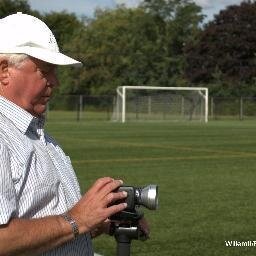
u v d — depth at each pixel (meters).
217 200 12.26
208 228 9.61
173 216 10.52
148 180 15.37
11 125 3.16
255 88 72.69
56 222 2.93
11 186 2.92
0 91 3.22
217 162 19.92
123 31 86.62
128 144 27.61
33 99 3.24
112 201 3.02
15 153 3.05
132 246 8.40
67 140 30.08
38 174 3.12
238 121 56.84
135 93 58.78
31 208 3.06
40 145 3.28
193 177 15.97
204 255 8.02
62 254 3.21
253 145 27.34
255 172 17.20
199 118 57.88
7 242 2.81
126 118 57.00
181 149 24.92
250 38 81.31
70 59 3.22
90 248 3.44
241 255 8.05
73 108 65.25
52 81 3.29
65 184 3.33
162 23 87.19
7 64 3.18
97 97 61.12
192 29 86.56
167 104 57.97
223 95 71.94
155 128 42.41
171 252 8.13
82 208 2.98
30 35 3.19
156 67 82.31
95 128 41.56
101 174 16.53
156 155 22.19
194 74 82.12
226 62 81.50
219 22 83.50
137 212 3.20
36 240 2.87
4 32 3.19
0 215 2.82
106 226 3.46
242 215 10.70
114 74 82.50
